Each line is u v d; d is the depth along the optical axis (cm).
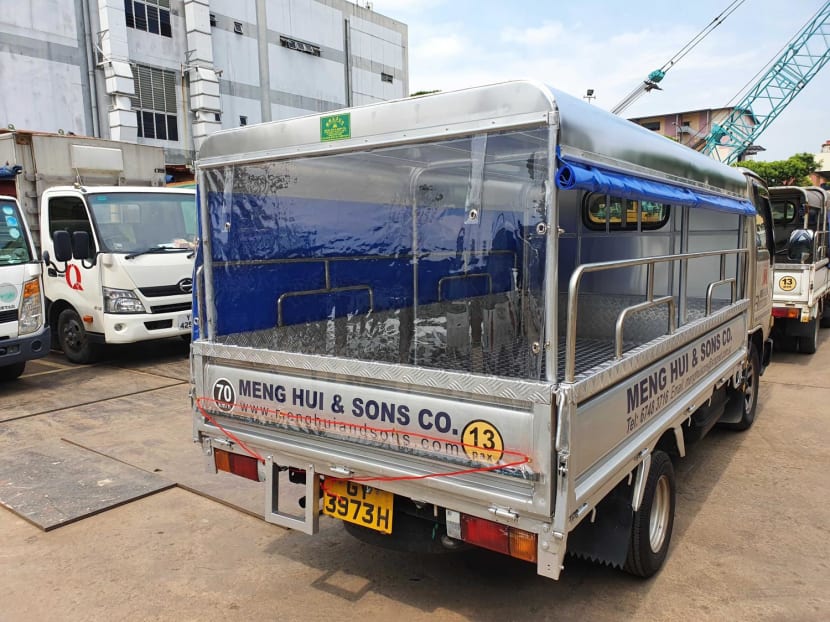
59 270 802
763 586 307
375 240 320
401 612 287
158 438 525
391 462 255
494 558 334
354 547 348
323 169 302
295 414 283
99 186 798
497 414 223
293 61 2800
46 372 771
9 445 508
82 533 366
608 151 243
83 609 293
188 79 2309
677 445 331
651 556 303
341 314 333
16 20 1847
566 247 447
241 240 320
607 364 251
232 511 394
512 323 250
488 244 267
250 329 330
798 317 841
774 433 547
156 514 390
